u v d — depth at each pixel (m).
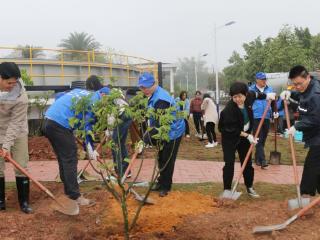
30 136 14.30
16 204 7.05
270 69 39.69
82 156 11.04
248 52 44.09
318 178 6.41
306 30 48.16
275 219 5.66
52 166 10.34
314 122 6.02
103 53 21.86
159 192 7.29
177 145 7.09
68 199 6.10
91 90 6.71
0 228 5.65
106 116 4.96
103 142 5.20
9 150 6.06
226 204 6.54
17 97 6.19
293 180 8.91
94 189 7.62
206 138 16.78
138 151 5.77
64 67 20.86
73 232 5.49
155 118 5.25
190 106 17.70
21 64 19.48
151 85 6.83
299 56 38.94
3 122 6.33
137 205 6.56
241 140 7.12
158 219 5.95
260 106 9.90
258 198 7.23
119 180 5.04
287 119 7.03
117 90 4.99
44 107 14.77
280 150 13.30
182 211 6.27
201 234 5.31
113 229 5.65
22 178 6.43
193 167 10.38
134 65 23.52
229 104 6.81
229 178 7.00
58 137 6.07
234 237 5.15
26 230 5.60
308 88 6.11
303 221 5.53
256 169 10.16
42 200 7.19
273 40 40.69
